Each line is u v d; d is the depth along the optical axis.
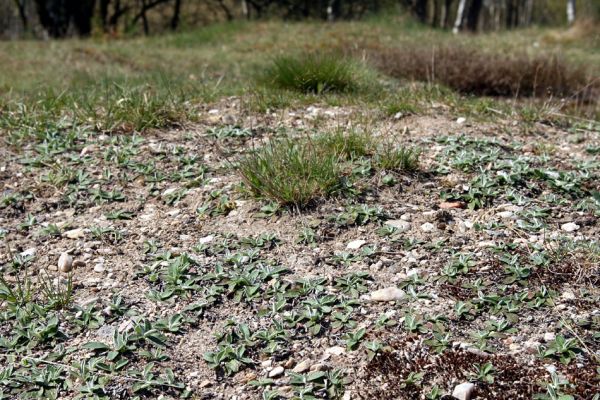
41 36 27.02
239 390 2.73
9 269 3.54
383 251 3.52
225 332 3.02
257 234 3.70
